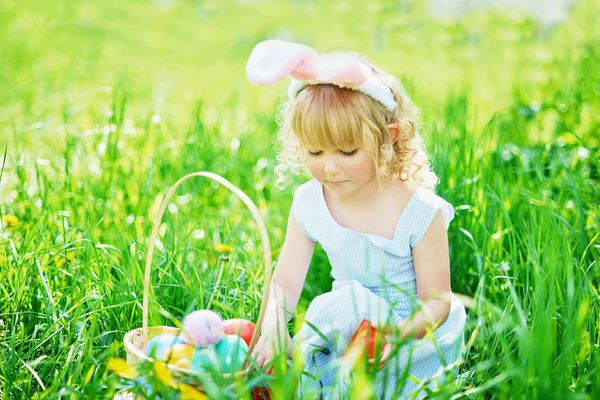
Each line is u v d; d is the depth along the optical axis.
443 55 7.66
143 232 2.95
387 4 9.25
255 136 4.30
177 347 1.92
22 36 8.98
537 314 1.91
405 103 2.20
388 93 2.10
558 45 6.97
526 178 3.24
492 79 6.21
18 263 2.52
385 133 2.11
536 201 2.70
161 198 3.27
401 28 8.68
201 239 3.02
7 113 5.52
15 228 2.86
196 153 3.75
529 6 8.51
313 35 9.20
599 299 2.24
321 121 2.02
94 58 8.20
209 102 6.07
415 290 2.24
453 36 8.16
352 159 2.06
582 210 2.66
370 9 9.27
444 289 2.18
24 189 3.18
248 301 2.46
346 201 2.23
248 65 1.99
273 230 3.27
